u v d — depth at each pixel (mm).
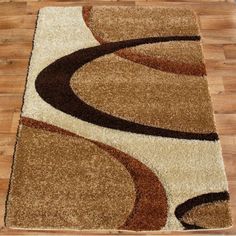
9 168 1479
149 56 1728
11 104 1629
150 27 1820
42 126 1539
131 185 1411
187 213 1361
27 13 1895
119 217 1354
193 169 1447
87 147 1490
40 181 1419
